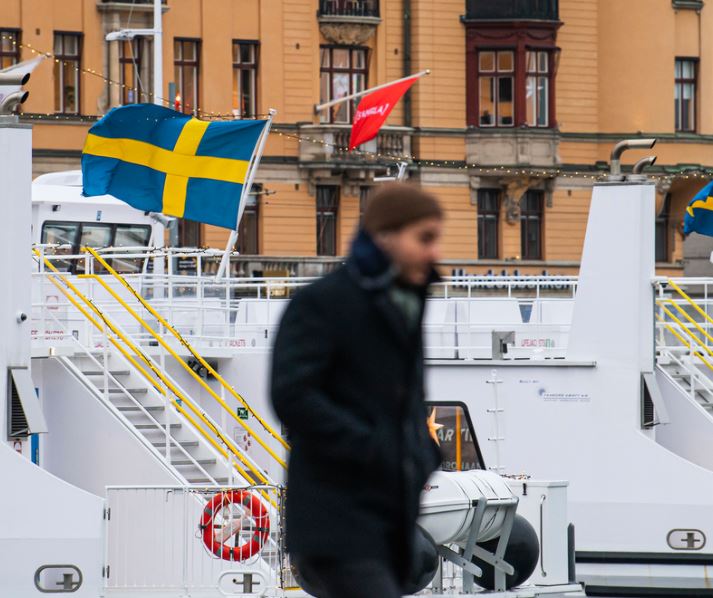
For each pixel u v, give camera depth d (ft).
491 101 527.40
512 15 524.11
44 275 164.96
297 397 70.85
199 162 191.31
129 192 193.06
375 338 71.20
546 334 199.21
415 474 72.64
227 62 488.44
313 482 72.28
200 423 163.84
